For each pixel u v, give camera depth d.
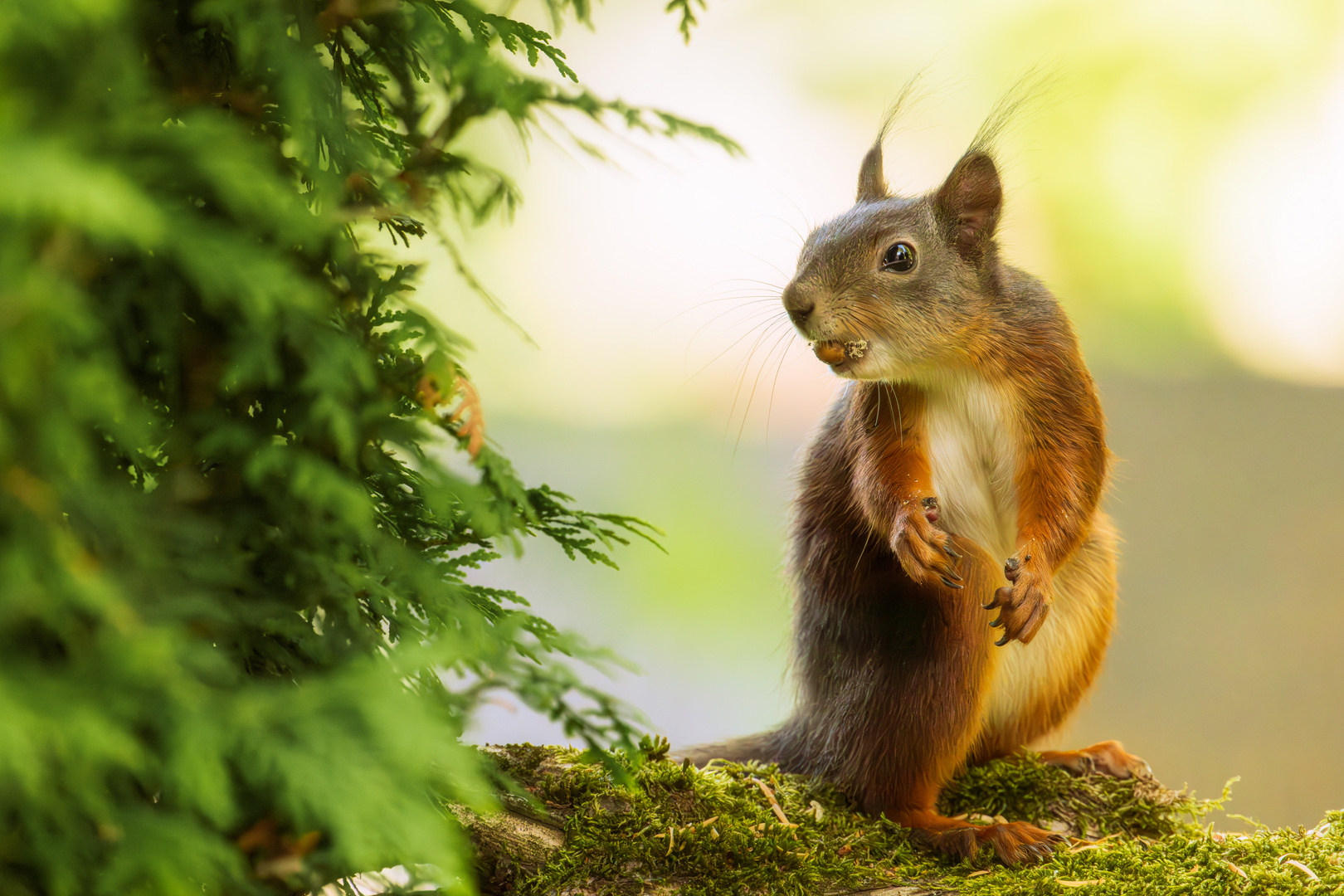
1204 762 5.00
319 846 3.71
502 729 4.82
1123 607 6.23
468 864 4.09
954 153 7.86
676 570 7.02
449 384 3.65
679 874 4.10
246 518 3.67
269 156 3.61
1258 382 8.18
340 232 3.72
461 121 3.92
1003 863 4.13
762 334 4.24
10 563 2.72
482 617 4.04
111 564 3.20
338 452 3.78
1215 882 4.11
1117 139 8.26
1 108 2.75
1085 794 4.18
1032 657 4.21
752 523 7.45
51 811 3.04
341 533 3.79
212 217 3.48
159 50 3.70
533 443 7.86
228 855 3.09
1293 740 5.11
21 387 2.62
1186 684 5.59
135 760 2.78
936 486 4.20
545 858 4.10
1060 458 4.19
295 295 3.05
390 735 3.06
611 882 4.10
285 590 3.81
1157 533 6.85
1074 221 8.36
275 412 3.80
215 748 2.94
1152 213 8.32
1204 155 8.23
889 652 4.17
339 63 4.05
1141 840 4.15
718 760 4.18
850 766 4.17
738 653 6.48
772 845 4.11
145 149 2.97
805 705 4.20
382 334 3.87
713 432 8.14
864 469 4.19
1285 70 8.02
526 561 6.56
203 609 3.19
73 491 2.99
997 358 4.19
